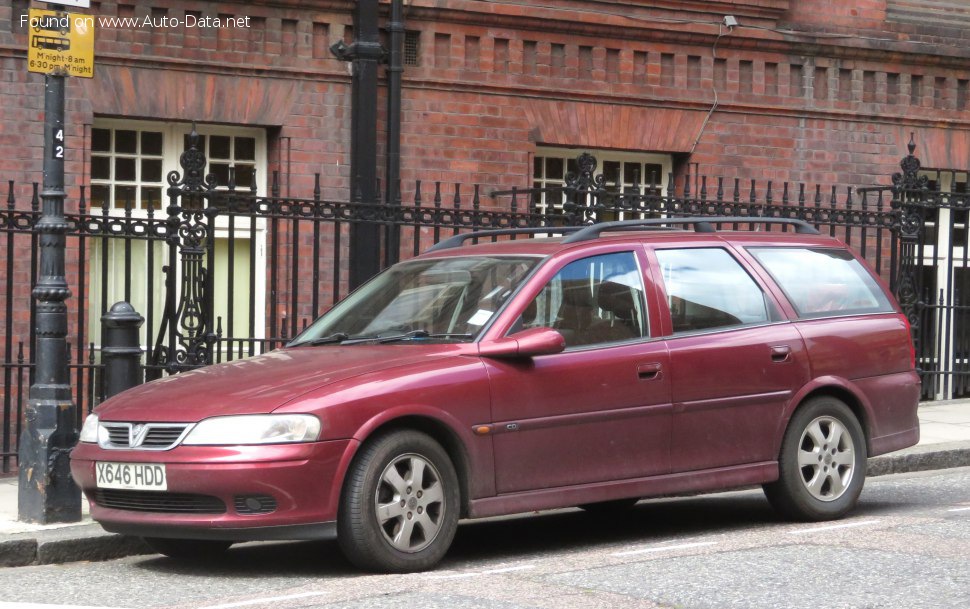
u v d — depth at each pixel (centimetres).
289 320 1435
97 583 764
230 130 1427
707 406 873
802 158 1711
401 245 1486
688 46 1638
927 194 1599
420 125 1488
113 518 771
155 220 1159
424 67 1488
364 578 740
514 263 861
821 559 771
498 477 792
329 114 1443
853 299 972
